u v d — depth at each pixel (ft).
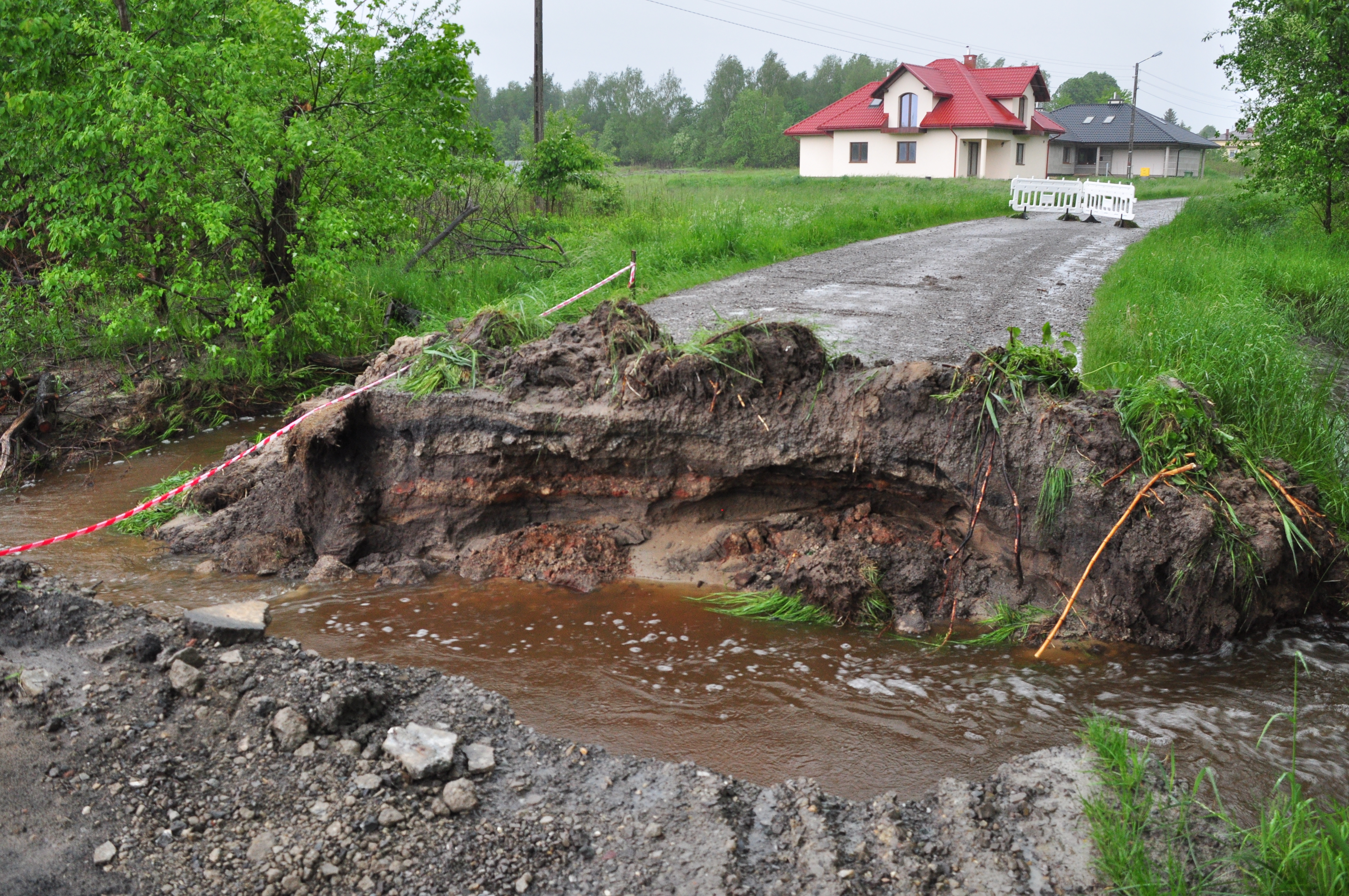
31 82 32.63
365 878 10.62
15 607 16.12
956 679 15.60
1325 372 29.81
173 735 12.91
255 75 33.17
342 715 13.32
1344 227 62.44
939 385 18.44
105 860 10.75
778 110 336.29
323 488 20.80
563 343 21.45
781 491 20.24
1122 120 194.49
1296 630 17.15
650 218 68.33
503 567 20.06
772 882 10.69
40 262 37.91
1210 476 17.34
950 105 144.15
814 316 34.09
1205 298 34.55
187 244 33.68
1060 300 38.24
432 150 41.22
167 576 19.72
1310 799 11.73
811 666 16.06
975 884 10.66
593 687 15.28
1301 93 59.67
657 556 20.20
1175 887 10.48
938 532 19.26
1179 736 13.64
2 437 26.99
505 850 11.12
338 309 36.68
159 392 31.35
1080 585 16.81
